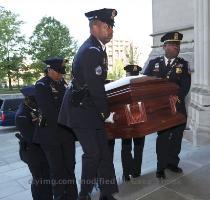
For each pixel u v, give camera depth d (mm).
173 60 4293
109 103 3209
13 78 38125
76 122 3055
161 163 4219
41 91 3596
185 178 4188
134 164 4410
